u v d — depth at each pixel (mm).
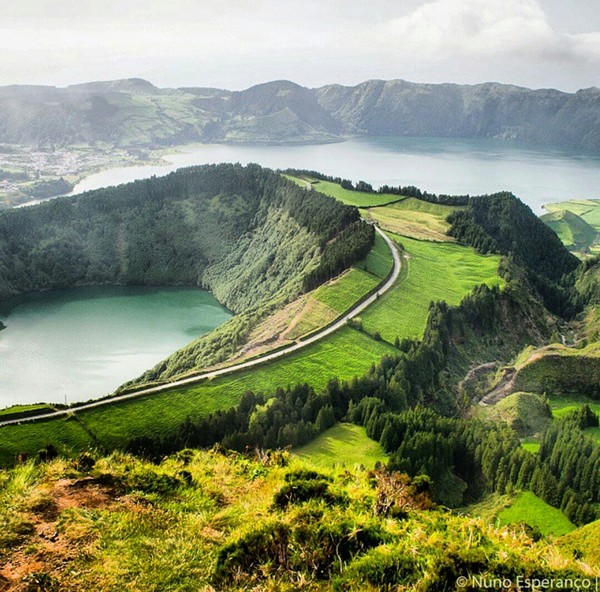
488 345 170375
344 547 17750
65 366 196000
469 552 16484
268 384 133000
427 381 139875
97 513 19297
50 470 21734
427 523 19344
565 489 87562
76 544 17484
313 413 117000
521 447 100312
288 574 16766
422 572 16359
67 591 15500
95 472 21906
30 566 16219
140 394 127750
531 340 179375
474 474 99375
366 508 20250
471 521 19469
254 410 118250
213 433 108625
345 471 24031
